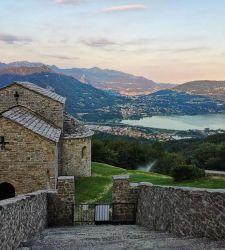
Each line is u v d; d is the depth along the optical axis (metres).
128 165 86.75
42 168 27.45
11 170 27.38
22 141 27.22
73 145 38.62
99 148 75.69
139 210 21.34
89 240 13.38
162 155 89.06
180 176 38.19
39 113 37.00
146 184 20.72
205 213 11.62
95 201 30.52
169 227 14.91
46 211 21.28
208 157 77.94
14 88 36.81
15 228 12.83
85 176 39.88
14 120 27.08
